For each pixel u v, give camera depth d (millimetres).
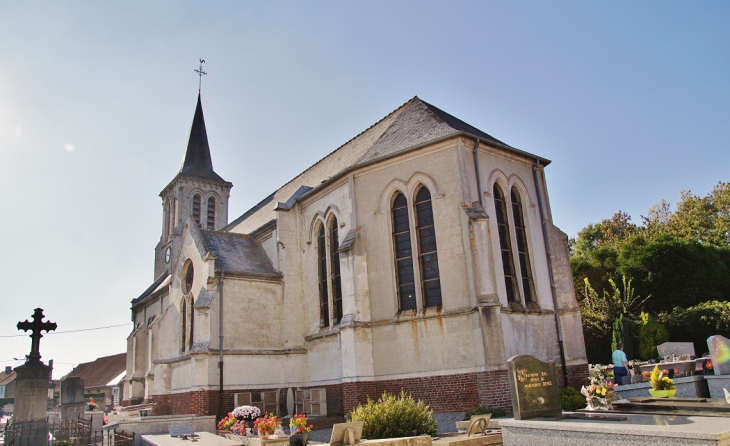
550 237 25531
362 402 22375
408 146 24688
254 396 26250
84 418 22984
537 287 24109
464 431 15438
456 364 21219
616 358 22656
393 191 24625
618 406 12773
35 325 25281
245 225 41281
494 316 20438
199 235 29750
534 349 22688
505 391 19656
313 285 28219
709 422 9617
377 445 12555
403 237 24125
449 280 22250
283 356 27594
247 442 15359
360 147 30484
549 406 12641
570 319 24250
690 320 33312
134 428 19859
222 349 26094
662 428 9125
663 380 14148
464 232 22125
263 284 28469
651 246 40094
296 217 30078
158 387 31344
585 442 10016
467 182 22750
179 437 16422
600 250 45625
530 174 26188
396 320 23047
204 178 56719
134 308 48562
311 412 24750
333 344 25734
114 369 75500
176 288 31906
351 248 24203
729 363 17469
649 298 38500
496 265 22641
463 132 23016
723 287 38875
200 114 61562
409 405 15047
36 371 23781
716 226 54625
